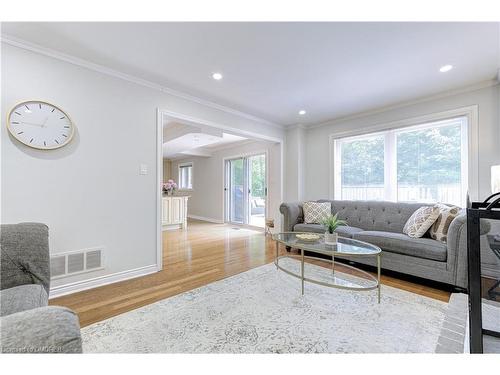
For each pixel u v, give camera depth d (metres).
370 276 2.25
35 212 2.01
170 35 1.88
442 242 2.27
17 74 1.94
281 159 4.58
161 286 2.29
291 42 1.97
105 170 2.38
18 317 0.54
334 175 4.14
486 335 1.14
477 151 2.75
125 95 2.53
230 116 3.66
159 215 2.76
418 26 1.76
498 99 2.63
